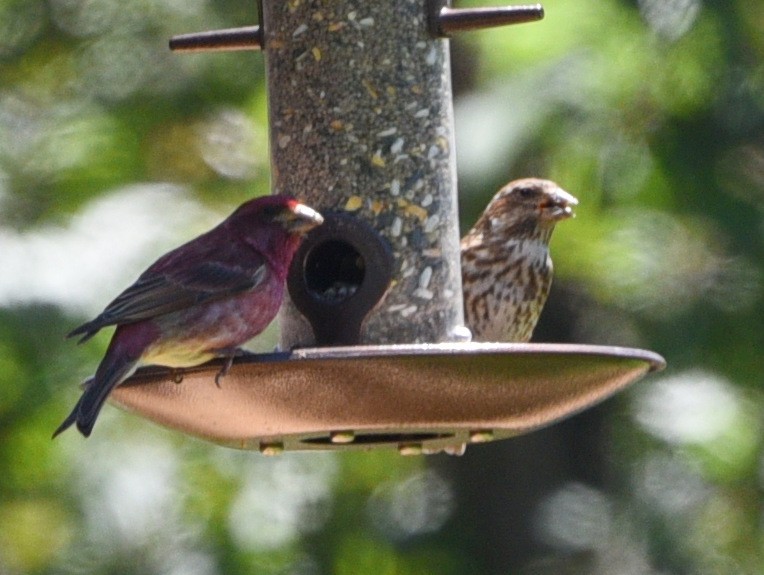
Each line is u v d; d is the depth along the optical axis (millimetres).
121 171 16531
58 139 16562
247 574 15812
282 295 9859
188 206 16094
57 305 15023
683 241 15641
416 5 10438
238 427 9742
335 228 10250
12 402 15391
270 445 10133
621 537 16062
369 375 9000
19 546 15844
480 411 9414
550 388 9289
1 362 15219
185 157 16766
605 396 9766
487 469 17156
